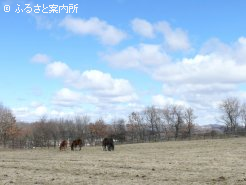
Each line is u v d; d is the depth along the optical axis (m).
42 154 55.62
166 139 112.31
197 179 23.69
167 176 25.22
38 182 23.56
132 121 130.88
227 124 122.50
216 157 39.72
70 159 42.47
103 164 34.66
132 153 51.53
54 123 137.38
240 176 24.50
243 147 54.44
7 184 22.86
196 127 134.88
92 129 129.00
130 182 22.89
